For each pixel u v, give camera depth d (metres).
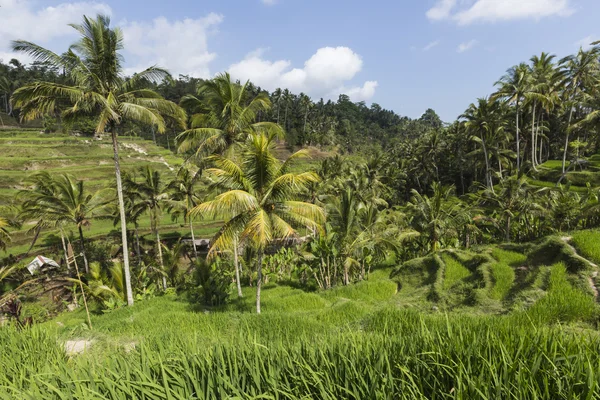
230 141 16.39
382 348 2.73
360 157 92.81
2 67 78.25
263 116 100.69
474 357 2.45
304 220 12.62
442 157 59.38
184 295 18.38
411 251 22.48
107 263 27.67
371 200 35.94
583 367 2.12
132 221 27.41
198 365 2.83
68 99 14.25
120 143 68.75
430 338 2.87
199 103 16.94
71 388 2.69
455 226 20.58
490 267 13.10
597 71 37.47
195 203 25.88
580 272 10.07
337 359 2.75
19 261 25.81
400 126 138.12
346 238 17.89
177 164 59.62
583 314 7.75
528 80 33.69
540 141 49.06
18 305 12.47
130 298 16.75
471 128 40.47
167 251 26.62
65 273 20.41
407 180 62.22
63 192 21.22
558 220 21.34
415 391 2.16
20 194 22.86
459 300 12.32
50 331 7.11
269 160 12.00
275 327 9.62
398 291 15.80
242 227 12.45
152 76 15.62
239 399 2.20
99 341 8.03
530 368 2.22
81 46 13.91
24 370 3.96
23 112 13.84
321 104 125.50
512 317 7.80
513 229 24.11
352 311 11.65
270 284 21.89
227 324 10.49
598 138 34.19
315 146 96.25
